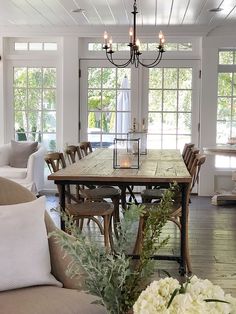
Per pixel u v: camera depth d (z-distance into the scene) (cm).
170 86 740
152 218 132
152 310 108
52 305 186
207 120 724
